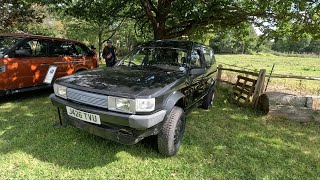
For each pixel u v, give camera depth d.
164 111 2.91
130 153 3.29
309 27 6.50
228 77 8.89
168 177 2.83
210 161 3.24
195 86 4.17
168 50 4.21
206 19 7.64
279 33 7.49
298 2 5.49
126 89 2.81
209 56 5.51
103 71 3.67
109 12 8.40
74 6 7.80
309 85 9.53
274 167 3.20
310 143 4.07
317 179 2.99
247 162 3.28
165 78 3.34
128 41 25.78
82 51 6.91
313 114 5.09
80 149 3.28
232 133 4.29
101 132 2.88
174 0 7.55
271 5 6.57
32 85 5.41
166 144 3.13
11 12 9.88
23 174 2.71
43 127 3.93
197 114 5.27
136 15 9.20
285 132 4.51
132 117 2.61
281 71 17.88
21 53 5.14
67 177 2.71
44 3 7.41
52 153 3.16
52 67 5.55
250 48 55.69
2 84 4.79
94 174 2.79
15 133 3.69
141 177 2.80
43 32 17.53
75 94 2.97
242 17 7.62
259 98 5.77
